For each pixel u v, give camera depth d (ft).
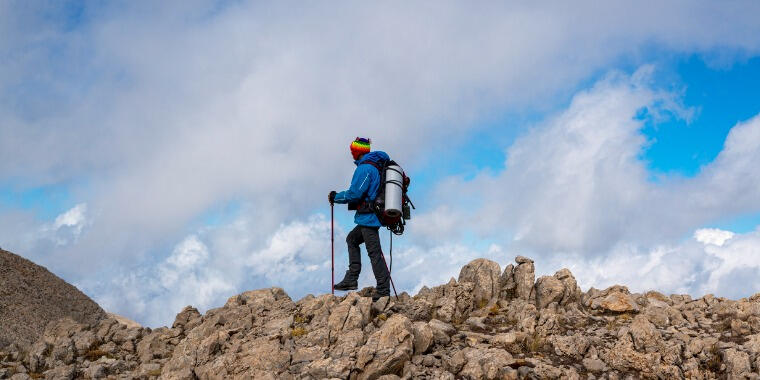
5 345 48.21
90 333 34.50
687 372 24.93
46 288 66.08
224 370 26.84
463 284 33.86
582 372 25.58
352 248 34.19
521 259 35.40
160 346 33.06
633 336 26.17
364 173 32.24
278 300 36.76
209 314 36.19
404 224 33.55
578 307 32.94
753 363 24.49
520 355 26.55
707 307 32.60
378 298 33.27
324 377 24.91
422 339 26.96
